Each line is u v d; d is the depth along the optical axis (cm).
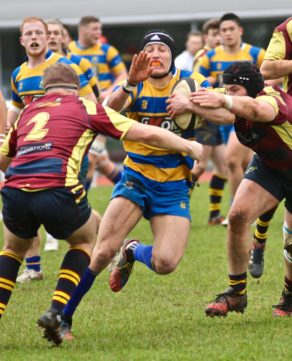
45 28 2558
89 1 6556
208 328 1939
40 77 2548
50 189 1723
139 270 2717
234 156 3192
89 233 1803
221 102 1744
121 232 1948
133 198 1956
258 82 1903
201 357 1664
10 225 1781
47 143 1758
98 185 5619
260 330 1897
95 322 2047
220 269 2698
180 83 1931
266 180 1958
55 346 1798
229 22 3678
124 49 6669
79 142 1770
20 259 1830
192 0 6444
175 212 1964
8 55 6650
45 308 2233
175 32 6656
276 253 2934
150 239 3278
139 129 1753
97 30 4141
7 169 1814
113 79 4219
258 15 6384
